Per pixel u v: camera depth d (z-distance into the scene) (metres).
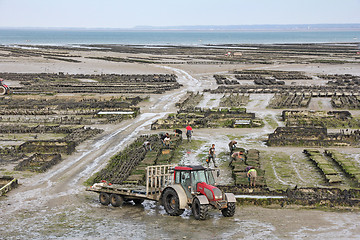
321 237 20.81
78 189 31.28
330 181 31.77
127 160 38.16
